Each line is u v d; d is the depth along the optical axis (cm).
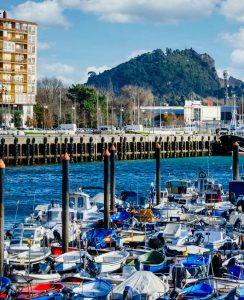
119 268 4572
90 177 11944
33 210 7431
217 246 5156
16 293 3884
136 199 8012
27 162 14300
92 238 5384
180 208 6938
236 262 4600
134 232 5853
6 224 6925
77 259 4672
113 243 5394
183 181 8138
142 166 14650
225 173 13088
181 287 4012
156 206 7031
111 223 6250
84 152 15425
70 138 15062
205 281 4081
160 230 5697
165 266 4472
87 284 3944
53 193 9625
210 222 6194
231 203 7444
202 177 8362
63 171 5338
